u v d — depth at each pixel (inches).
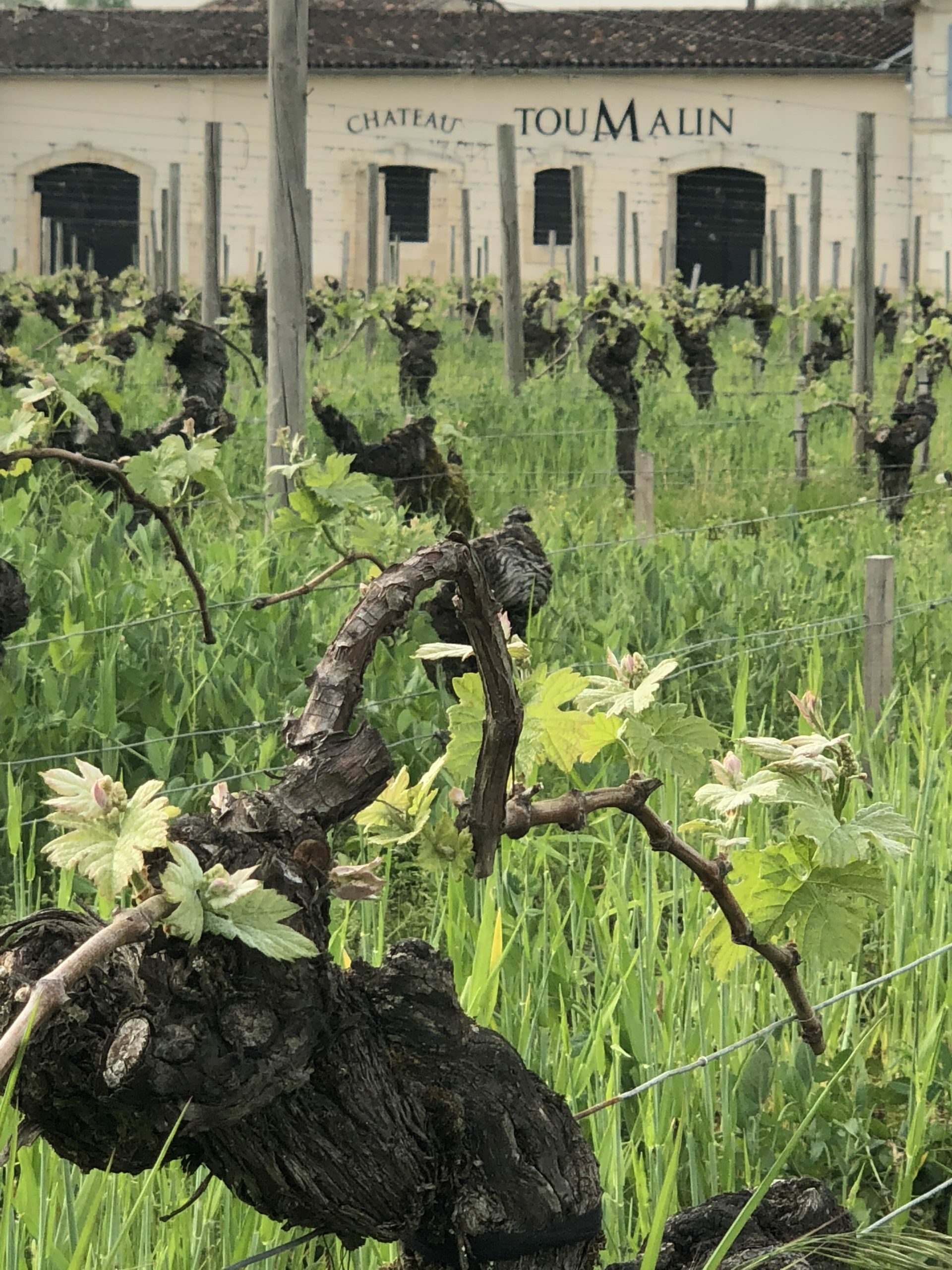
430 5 1663.4
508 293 685.3
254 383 681.0
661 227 1545.3
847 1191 133.4
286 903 60.7
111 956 67.1
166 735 216.4
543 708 81.3
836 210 1509.6
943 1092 149.0
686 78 1517.0
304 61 341.4
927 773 189.8
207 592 251.9
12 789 164.1
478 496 446.9
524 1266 79.6
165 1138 66.9
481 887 159.9
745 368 925.2
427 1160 75.3
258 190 1539.1
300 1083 67.8
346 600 256.7
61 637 202.4
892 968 164.4
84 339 788.0
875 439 438.6
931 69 1451.8
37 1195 100.2
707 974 140.3
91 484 321.1
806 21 1541.6
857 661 269.1
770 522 427.2
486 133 1542.8
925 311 1000.9
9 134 1562.5
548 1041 128.2
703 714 230.1
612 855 167.3
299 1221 77.1
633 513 446.6
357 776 69.9
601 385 494.9
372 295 935.7
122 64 1528.1
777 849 84.3
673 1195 118.4
